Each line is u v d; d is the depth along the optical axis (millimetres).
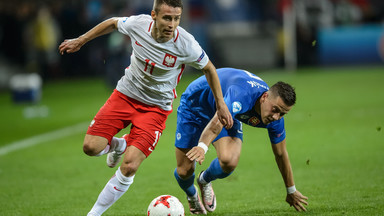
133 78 17219
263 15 84625
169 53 16344
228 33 82938
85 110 48156
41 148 32125
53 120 43531
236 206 19297
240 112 16625
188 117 18484
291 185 17891
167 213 16156
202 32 74625
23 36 71750
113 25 17297
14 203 20344
